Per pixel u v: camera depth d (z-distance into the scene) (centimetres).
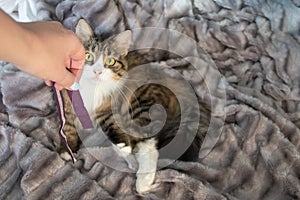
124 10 131
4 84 124
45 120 117
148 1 132
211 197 99
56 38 64
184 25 129
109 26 128
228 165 107
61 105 101
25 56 58
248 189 104
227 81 122
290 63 121
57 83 72
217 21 130
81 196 102
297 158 106
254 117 111
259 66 125
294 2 129
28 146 112
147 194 102
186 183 101
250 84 124
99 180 106
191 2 133
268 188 104
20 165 109
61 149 110
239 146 109
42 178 105
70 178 106
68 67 72
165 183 103
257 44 125
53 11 136
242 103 116
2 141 116
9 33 54
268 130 110
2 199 105
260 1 130
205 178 104
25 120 119
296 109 119
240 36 126
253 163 107
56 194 103
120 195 103
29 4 139
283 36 124
